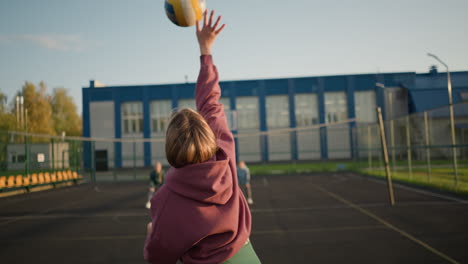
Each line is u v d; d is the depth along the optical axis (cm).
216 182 97
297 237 641
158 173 1137
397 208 925
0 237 722
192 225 95
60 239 693
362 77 3797
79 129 5519
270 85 3897
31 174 1884
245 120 3903
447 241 580
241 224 107
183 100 3966
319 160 3638
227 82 3912
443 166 2409
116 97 3969
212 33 138
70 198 1460
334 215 856
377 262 484
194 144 97
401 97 3275
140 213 1003
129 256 561
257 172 2764
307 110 3881
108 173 3419
